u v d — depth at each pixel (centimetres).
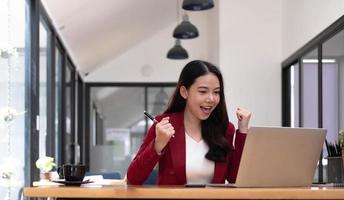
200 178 246
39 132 472
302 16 626
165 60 956
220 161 246
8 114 378
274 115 732
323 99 546
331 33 519
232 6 746
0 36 401
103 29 716
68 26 615
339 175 262
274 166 216
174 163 244
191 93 246
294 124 683
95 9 599
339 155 265
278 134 213
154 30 919
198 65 248
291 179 221
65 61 688
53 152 580
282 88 734
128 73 955
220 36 744
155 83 953
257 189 189
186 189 187
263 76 738
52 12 532
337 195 187
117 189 188
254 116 732
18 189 386
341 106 493
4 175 374
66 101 718
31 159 436
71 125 801
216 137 248
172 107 259
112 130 959
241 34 743
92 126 959
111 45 841
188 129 254
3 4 403
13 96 419
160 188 190
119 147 961
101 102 958
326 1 529
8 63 408
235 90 736
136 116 959
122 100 960
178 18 915
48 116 574
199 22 945
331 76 522
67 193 188
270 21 744
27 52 452
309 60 605
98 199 196
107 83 955
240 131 251
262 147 212
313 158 225
